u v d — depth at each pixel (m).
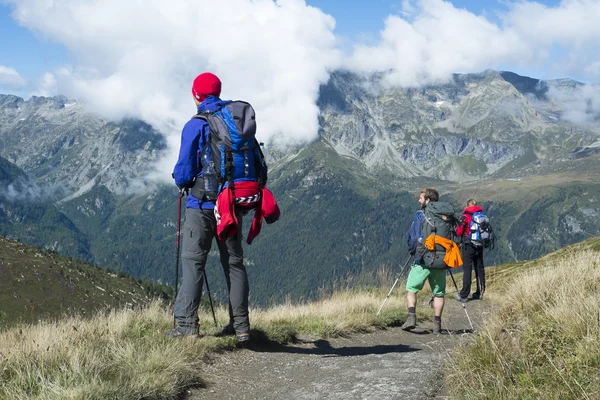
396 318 11.40
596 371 4.51
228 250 6.84
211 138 6.36
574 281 8.79
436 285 10.35
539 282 9.52
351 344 8.67
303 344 8.36
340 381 5.70
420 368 6.01
